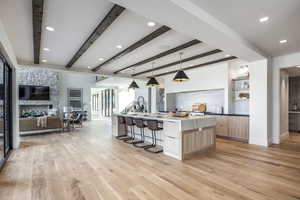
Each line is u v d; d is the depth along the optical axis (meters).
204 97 7.12
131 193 2.30
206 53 4.61
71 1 2.32
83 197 2.21
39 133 6.79
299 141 5.24
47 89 9.38
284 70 5.41
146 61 5.39
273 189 2.39
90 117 11.63
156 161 3.53
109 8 2.51
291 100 7.05
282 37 3.43
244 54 4.09
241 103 6.01
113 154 4.00
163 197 2.21
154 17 2.34
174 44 3.98
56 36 3.51
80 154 4.01
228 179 2.71
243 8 2.39
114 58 5.02
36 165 3.32
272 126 4.96
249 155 3.90
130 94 12.70
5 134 3.87
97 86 12.07
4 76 3.75
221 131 5.84
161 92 9.37
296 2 2.25
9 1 2.29
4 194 2.29
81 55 4.76
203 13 2.42
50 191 2.37
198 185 2.52
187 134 3.74
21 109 8.80
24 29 3.15
